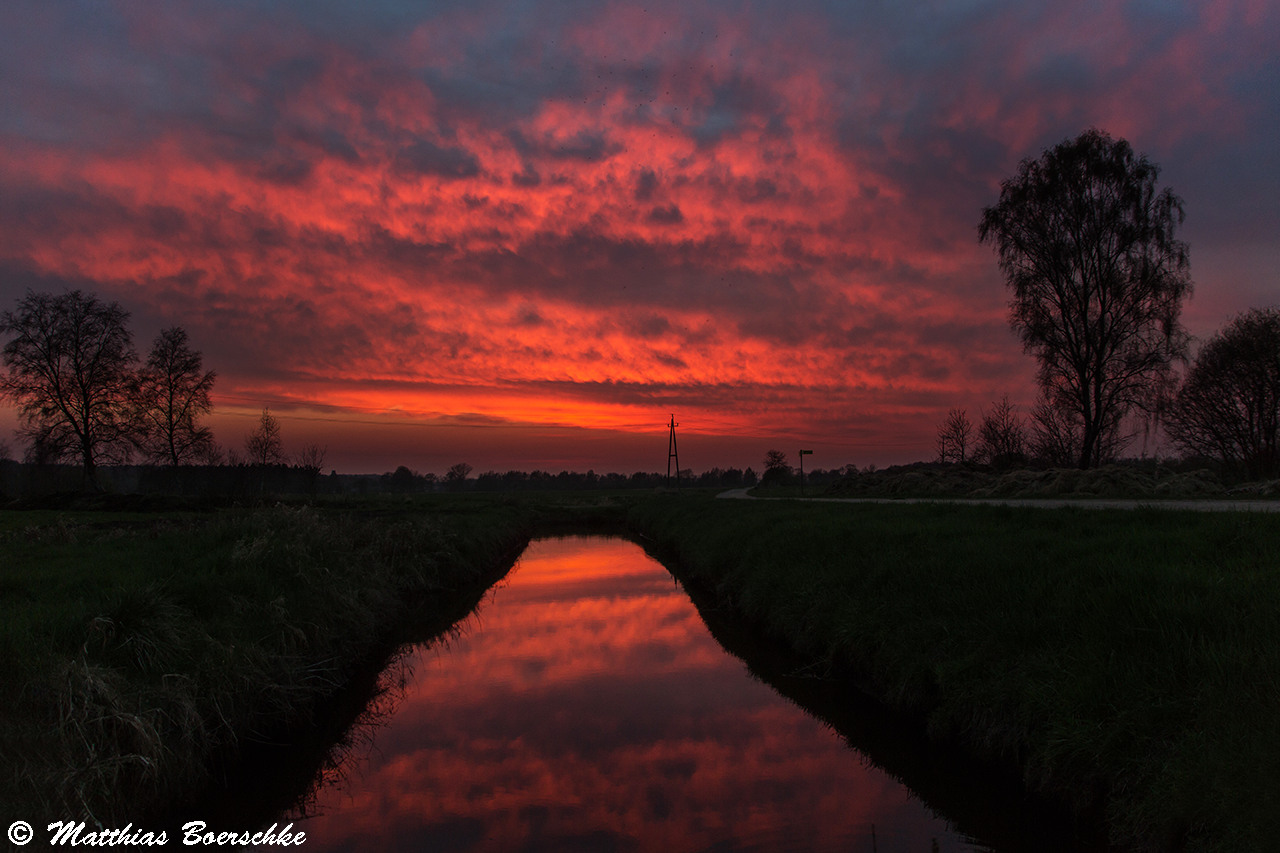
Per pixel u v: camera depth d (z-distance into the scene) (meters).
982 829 5.45
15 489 44.75
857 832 5.41
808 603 10.07
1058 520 10.69
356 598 11.12
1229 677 4.50
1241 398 30.38
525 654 11.25
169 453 47.34
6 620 5.92
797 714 8.24
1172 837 4.08
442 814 5.93
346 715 8.45
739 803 6.00
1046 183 27.58
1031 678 5.77
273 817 6.00
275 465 43.38
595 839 5.41
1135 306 26.69
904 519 13.47
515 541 29.97
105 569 8.87
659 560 25.09
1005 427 46.28
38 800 4.38
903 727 7.34
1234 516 9.12
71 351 42.19
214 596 7.95
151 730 5.26
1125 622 5.65
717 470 155.00
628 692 9.16
